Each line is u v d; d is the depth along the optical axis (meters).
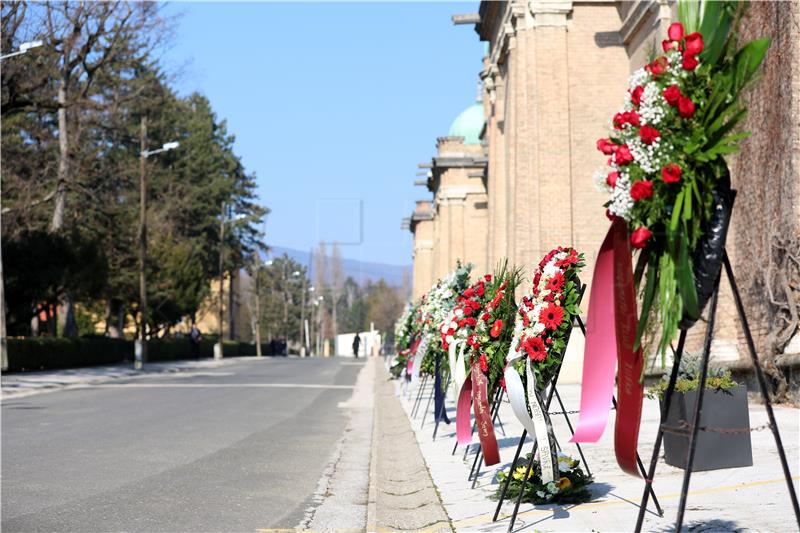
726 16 5.16
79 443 14.55
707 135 5.09
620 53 27.30
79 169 46.09
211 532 8.09
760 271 16.81
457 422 11.52
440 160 54.31
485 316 9.59
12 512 8.91
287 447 14.40
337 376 39.88
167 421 18.25
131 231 61.84
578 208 27.03
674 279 5.14
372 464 12.18
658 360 17.17
